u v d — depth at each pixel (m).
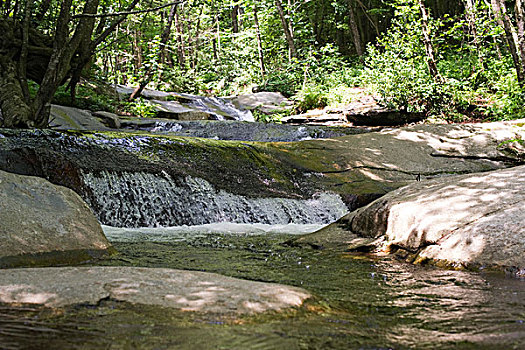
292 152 8.49
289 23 22.31
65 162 5.69
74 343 1.41
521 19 12.09
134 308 1.75
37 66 8.36
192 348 1.40
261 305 1.85
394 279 2.87
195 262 3.46
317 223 6.76
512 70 14.64
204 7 29.64
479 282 2.73
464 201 3.73
